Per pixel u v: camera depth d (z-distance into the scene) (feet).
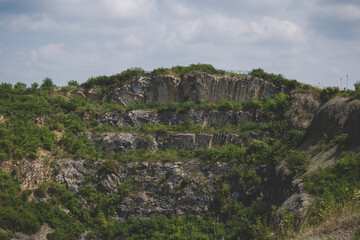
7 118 191.31
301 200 105.09
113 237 159.53
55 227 158.40
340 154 123.24
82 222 165.78
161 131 192.85
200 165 176.04
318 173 120.26
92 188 175.63
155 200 171.01
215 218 161.58
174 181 173.58
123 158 183.73
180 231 154.61
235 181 167.94
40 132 188.03
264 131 185.16
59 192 172.04
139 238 156.76
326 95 181.06
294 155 146.20
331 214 63.98
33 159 175.94
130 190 174.60
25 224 152.25
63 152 186.09
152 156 183.73
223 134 187.21
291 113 185.26
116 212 171.32
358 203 64.54
